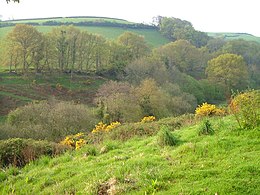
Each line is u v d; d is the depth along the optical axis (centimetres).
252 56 10000
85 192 716
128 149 1140
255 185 591
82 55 7731
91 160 1039
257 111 948
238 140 843
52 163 1115
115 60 7656
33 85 6650
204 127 1041
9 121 3177
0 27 10162
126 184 697
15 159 1180
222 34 16638
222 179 628
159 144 1041
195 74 9100
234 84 7244
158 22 13662
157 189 648
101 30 11338
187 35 12319
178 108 5012
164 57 7975
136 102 4325
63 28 7600
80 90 6800
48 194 789
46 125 3025
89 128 3216
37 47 7100
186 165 741
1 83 6531
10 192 841
